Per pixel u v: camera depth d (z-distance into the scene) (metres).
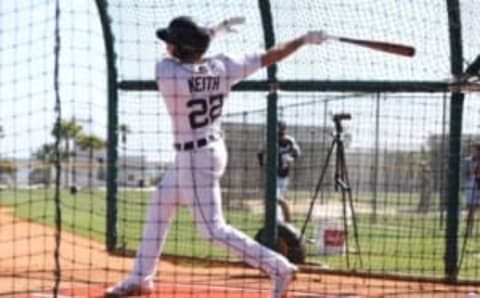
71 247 16.19
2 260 13.93
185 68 9.13
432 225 17.72
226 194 18.36
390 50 9.52
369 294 11.92
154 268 9.91
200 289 11.83
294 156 17.55
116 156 15.88
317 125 15.40
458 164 13.86
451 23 13.48
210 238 9.20
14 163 26.91
